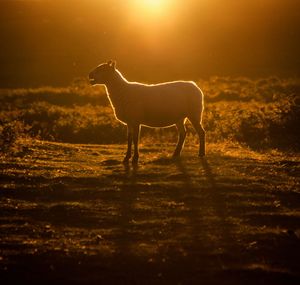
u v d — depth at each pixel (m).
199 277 35.12
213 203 48.81
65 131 99.12
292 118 94.19
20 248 38.78
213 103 132.00
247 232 42.22
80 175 56.78
